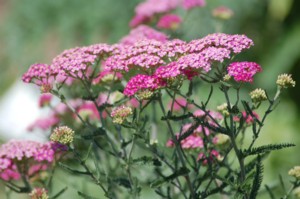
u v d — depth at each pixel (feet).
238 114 1.59
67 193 2.63
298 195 1.87
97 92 1.94
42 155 1.83
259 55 4.33
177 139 1.66
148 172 1.99
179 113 2.15
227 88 1.61
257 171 1.58
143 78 1.62
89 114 2.07
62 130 1.68
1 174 1.94
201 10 3.65
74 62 1.71
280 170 3.45
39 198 1.76
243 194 1.57
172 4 2.49
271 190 1.92
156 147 1.75
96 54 1.75
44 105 2.29
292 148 3.59
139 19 2.48
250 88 4.12
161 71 1.60
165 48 1.68
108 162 2.00
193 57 1.59
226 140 1.82
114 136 2.02
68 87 2.24
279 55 4.19
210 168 1.67
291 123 3.84
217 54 1.58
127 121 1.67
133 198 1.72
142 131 1.69
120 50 1.73
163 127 2.16
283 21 4.25
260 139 3.69
